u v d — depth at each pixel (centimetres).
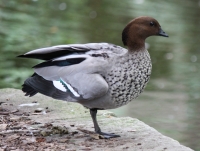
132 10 2727
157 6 2831
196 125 1306
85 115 1005
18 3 2706
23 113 1002
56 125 930
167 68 1908
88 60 865
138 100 1538
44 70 887
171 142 841
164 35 925
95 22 2512
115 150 801
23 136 862
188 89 1666
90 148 811
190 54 2105
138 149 805
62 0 2958
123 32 908
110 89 855
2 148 792
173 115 1380
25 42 2002
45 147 808
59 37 2161
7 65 1719
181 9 2800
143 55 880
